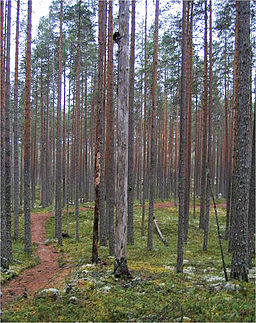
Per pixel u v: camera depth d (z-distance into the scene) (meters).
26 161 14.59
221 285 7.80
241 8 7.73
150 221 15.27
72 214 27.86
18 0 16.70
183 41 10.55
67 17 19.69
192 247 16.48
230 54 17.97
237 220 7.95
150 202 15.24
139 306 6.77
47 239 19.25
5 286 9.58
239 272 7.91
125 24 8.84
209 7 16.56
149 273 9.90
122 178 8.94
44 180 34.69
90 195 36.88
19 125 34.50
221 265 11.41
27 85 14.31
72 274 10.20
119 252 9.04
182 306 6.59
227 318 5.81
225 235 18.69
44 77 29.81
